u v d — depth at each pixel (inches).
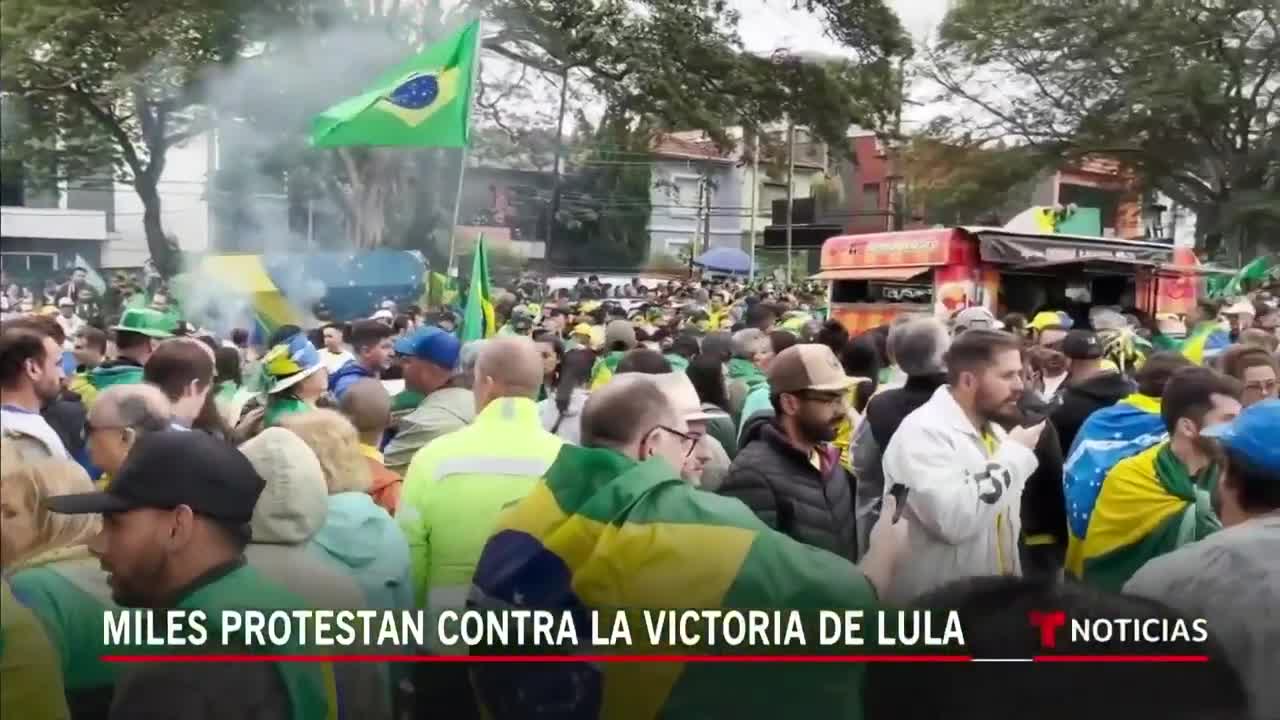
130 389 136.9
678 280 1405.0
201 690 90.7
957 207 1069.1
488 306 305.7
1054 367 249.9
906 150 1033.5
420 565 137.5
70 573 102.4
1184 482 146.4
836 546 148.5
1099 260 515.8
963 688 52.4
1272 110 854.5
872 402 181.6
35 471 105.5
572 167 1310.3
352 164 816.9
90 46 689.6
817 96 750.5
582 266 1414.9
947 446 134.9
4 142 736.3
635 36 732.7
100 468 141.6
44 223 1286.9
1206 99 831.7
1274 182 872.3
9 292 829.8
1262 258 830.5
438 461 141.4
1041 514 172.1
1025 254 512.4
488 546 105.5
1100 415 165.6
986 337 139.3
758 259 1576.0
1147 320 473.4
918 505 130.6
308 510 109.8
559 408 205.9
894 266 546.9
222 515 94.4
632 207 1435.8
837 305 590.6
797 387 147.1
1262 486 107.2
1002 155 979.3
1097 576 151.6
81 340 270.4
